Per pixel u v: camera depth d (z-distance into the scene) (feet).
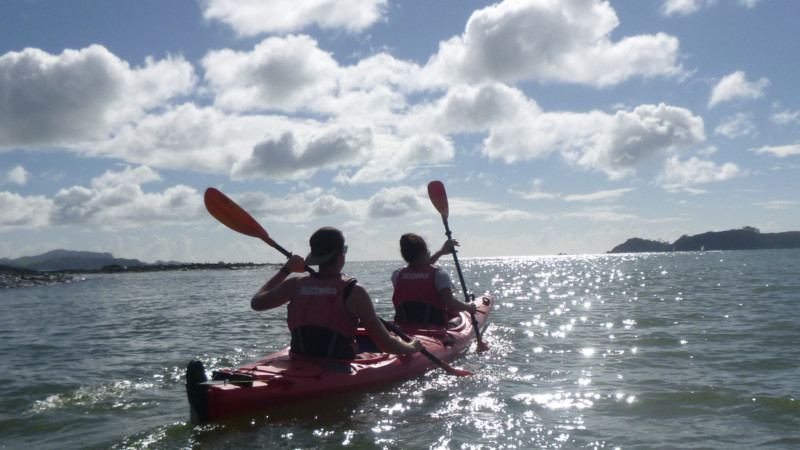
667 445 10.55
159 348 22.48
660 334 23.08
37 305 48.47
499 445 10.73
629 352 19.56
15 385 16.37
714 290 44.93
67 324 32.42
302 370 13.67
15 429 12.43
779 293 39.99
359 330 17.93
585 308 34.19
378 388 14.83
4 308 45.83
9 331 29.71
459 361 18.65
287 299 14.43
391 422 12.25
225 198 16.52
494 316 30.99
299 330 14.19
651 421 12.02
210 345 22.95
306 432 11.66
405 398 14.17
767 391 13.98
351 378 14.14
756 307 31.55
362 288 13.94
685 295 41.11
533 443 10.80
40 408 14.05
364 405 13.57
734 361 17.56
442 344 18.70
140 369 18.43
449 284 20.02
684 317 28.12
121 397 14.99
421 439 11.13
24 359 20.63
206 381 12.41
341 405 13.57
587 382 15.49
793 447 10.33
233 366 18.92
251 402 12.33
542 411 12.91
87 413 13.55
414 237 20.40
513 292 51.75
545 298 43.04
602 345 21.12
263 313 35.88
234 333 26.50
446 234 25.77
